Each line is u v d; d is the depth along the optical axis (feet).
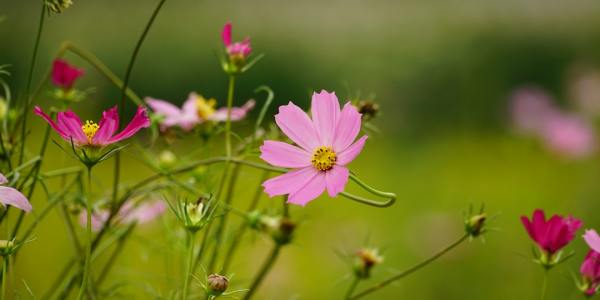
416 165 13.52
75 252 4.83
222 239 4.98
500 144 15.05
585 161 12.50
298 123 4.68
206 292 4.48
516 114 14.15
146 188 4.83
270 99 5.01
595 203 10.27
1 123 4.96
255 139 4.98
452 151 15.12
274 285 7.24
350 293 4.92
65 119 4.38
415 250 9.41
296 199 4.57
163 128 5.14
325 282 8.58
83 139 4.40
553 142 12.73
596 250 4.54
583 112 14.29
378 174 13.21
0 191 4.37
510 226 11.13
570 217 4.71
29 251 6.66
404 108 15.39
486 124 16.76
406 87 15.64
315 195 4.57
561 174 12.92
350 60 19.69
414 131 15.20
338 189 4.50
